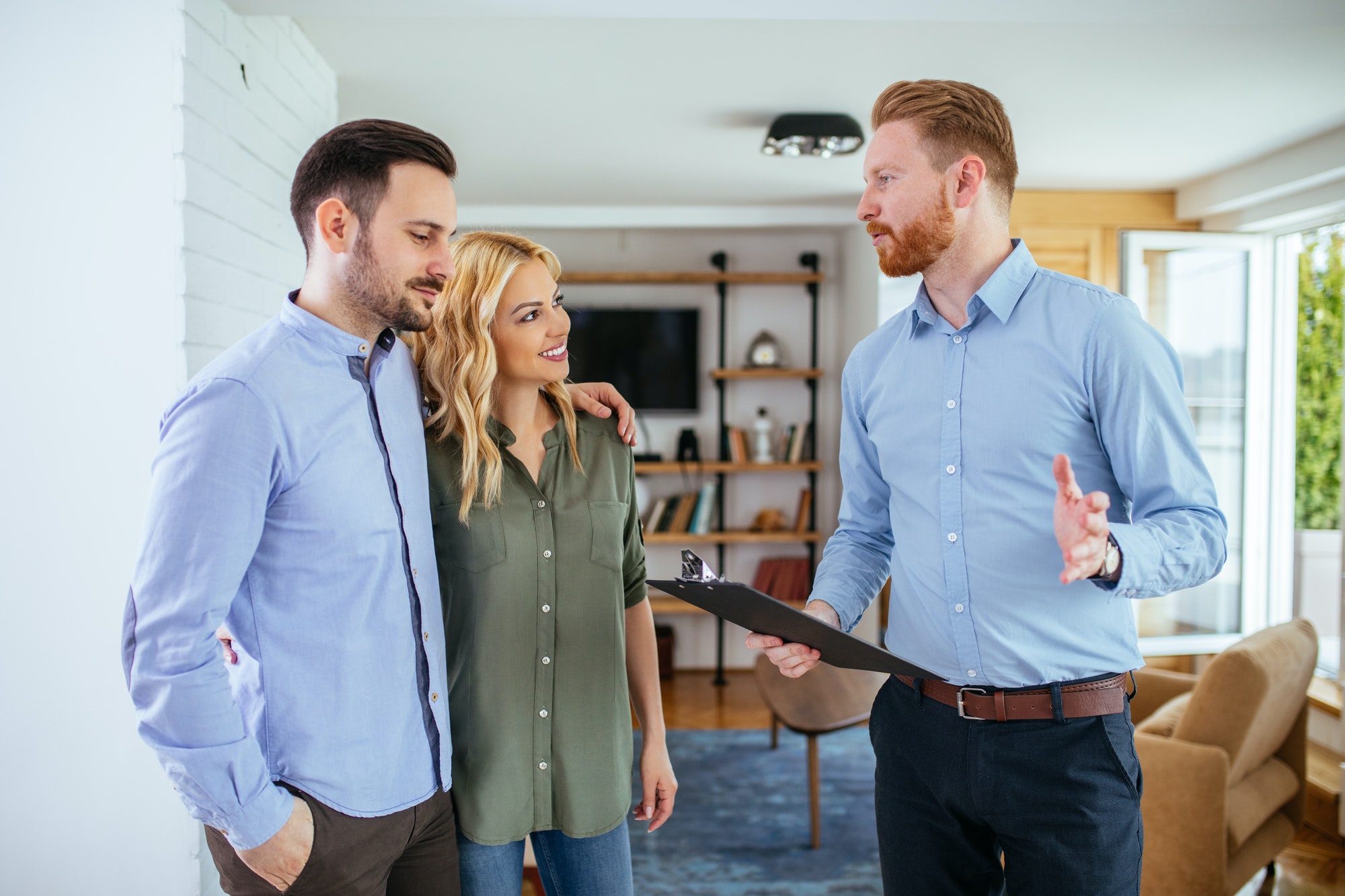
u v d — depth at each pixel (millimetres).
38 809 1793
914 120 1210
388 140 1111
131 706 1776
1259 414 4113
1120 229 4230
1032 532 1190
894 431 1336
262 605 1105
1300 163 3445
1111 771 1175
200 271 1829
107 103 1760
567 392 1427
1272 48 2500
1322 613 4074
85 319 1767
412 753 1181
